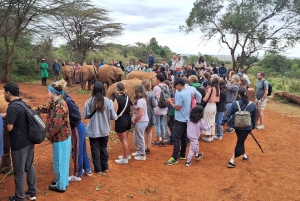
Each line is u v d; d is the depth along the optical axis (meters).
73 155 5.87
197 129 7.10
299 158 7.93
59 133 5.29
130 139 9.09
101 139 6.29
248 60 25.98
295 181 6.46
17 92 4.83
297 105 16.50
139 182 6.18
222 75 17.22
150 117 7.67
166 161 7.39
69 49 34.09
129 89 10.03
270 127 11.30
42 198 5.27
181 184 6.20
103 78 16.53
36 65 26.70
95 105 5.89
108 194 5.59
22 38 26.44
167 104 8.22
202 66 16.72
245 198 5.70
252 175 6.74
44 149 7.79
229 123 7.30
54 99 5.28
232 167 7.12
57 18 22.95
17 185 4.84
